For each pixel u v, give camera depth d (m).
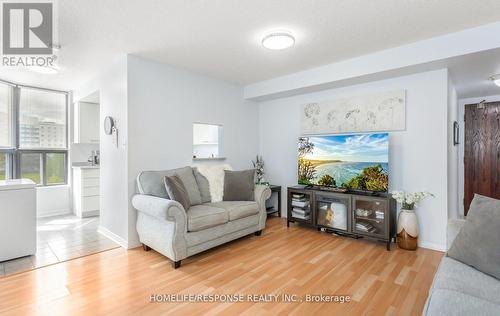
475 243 1.49
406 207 2.99
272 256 2.76
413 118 3.12
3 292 2.04
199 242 2.66
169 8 2.08
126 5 2.03
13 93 4.16
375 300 1.94
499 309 1.06
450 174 3.17
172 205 2.42
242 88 4.53
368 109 3.46
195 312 1.80
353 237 3.36
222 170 3.73
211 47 2.86
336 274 2.35
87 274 2.35
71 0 1.94
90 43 2.73
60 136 4.72
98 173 4.57
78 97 4.44
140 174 2.98
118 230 3.17
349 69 3.24
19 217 2.67
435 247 2.95
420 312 1.78
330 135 3.65
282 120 4.50
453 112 3.57
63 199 4.67
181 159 3.58
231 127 4.33
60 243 3.15
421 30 2.47
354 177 3.32
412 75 3.12
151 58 3.18
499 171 4.34
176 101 3.52
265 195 3.54
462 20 2.28
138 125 3.11
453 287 1.29
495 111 4.37
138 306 1.87
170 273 2.37
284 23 2.33
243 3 2.02
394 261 2.62
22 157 4.27
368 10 2.12
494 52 2.42
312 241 3.22
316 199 3.55
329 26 2.39
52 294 2.01
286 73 3.81
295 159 4.32
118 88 3.17
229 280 2.24
